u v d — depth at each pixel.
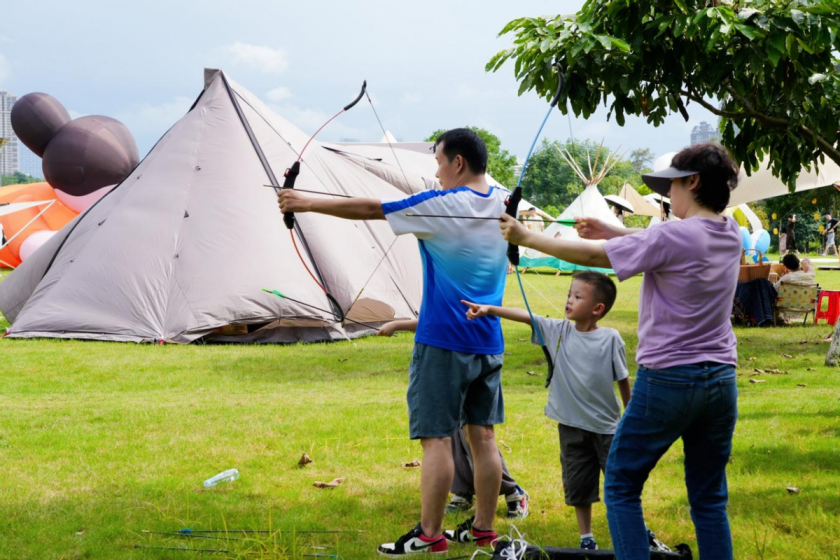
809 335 11.96
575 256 2.90
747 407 6.76
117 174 20.52
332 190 13.15
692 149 2.98
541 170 64.19
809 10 7.38
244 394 7.75
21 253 20.33
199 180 12.45
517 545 3.31
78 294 11.80
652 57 8.39
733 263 2.90
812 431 5.86
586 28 7.89
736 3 8.03
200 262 11.72
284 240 12.07
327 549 3.71
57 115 20.36
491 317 3.65
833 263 28.27
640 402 2.91
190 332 11.23
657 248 2.82
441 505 3.63
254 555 3.60
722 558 2.93
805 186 13.73
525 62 8.41
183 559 3.60
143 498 4.48
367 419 6.37
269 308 11.39
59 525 4.02
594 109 8.66
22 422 6.35
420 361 3.60
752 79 8.82
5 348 10.65
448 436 3.63
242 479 4.84
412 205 3.49
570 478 3.75
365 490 4.68
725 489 3.01
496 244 3.59
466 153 3.69
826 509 4.20
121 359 9.86
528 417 6.46
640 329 2.98
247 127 13.12
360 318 12.41
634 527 2.89
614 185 46.44
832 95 8.29
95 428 6.15
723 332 2.89
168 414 6.64
